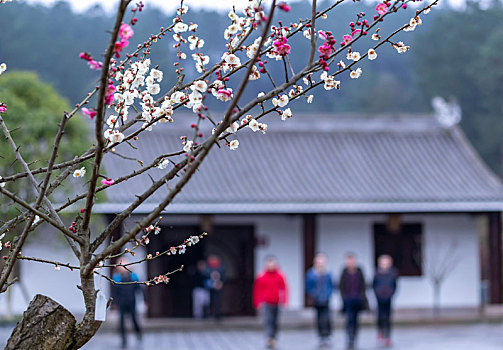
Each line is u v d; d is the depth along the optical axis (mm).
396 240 31312
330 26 69312
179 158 30625
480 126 69062
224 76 4543
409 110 80250
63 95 65000
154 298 29391
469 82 71562
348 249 31016
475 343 22125
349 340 21234
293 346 21984
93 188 4012
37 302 4344
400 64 90938
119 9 3703
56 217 4398
